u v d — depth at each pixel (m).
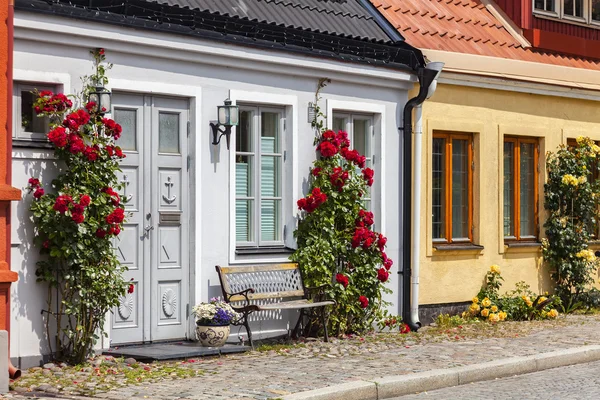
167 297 11.76
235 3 13.24
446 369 10.60
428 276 15.22
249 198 12.79
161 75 11.54
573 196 17.78
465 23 17.06
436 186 15.60
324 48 13.41
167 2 12.01
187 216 11.96
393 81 14.46
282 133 13.16
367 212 13.60
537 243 17.31
